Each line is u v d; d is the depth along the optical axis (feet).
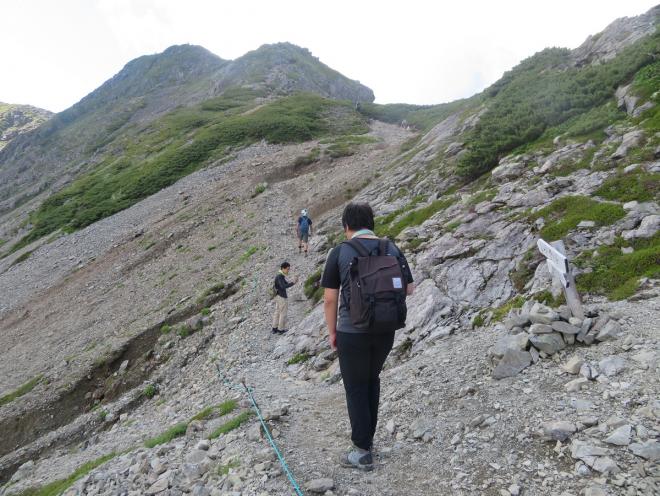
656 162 33.09
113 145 330.34
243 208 103.65
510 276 30.40
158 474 18.58
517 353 18.43
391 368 26.86
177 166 180.75
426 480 14.03
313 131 203.72
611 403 14.64
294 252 70.33
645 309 19.62
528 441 14.37
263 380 35.40
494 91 79.05
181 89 536.01
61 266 120.78
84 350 68.08
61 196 202.28
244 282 64.85
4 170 466.29
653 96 42.01
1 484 42.65
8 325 99.04
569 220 30.86
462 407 17.28
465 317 28.60
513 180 44.34
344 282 14.10
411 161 78.13
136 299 79.87
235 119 221.87
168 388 48.32
